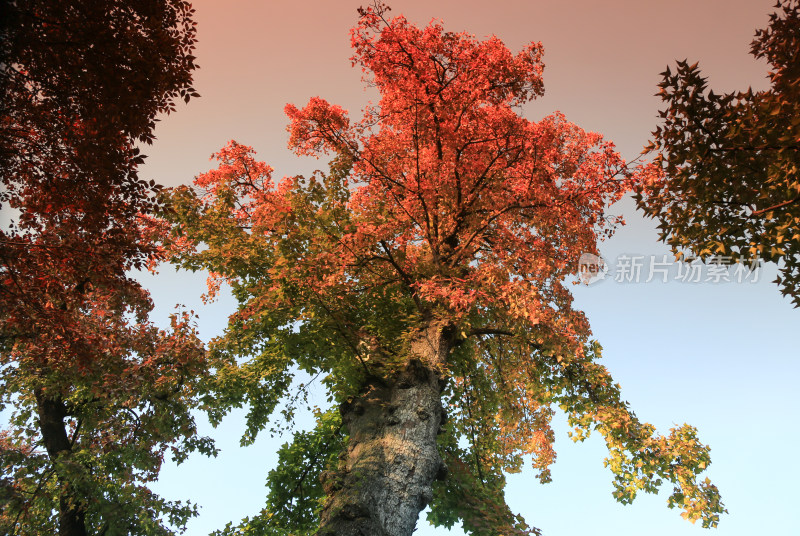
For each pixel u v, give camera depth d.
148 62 6.16
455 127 11.34
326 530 7.80
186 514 14.03
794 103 5.76
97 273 7.43
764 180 6.16
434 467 9.40
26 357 11.26
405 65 10.97
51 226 7.09
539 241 11.06
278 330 12.28
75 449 13.37
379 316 13.08
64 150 6.50
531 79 10.73
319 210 11.41
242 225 13.10
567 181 10.78
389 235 11.05
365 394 10.10
